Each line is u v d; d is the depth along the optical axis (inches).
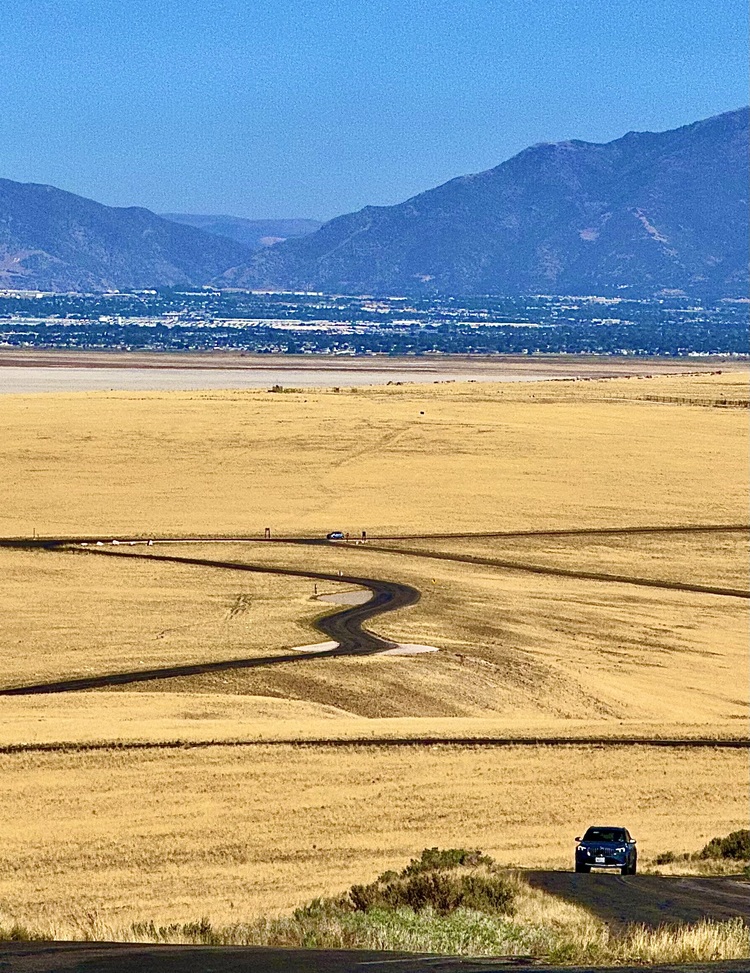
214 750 2033.7
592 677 3280.0
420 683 3088.1
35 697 2546.8
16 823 1684.3
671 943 872.9
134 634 3604.8
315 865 1549.0
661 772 2065.7
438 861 1405.0
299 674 3117.6
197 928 983.6
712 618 4055.1
